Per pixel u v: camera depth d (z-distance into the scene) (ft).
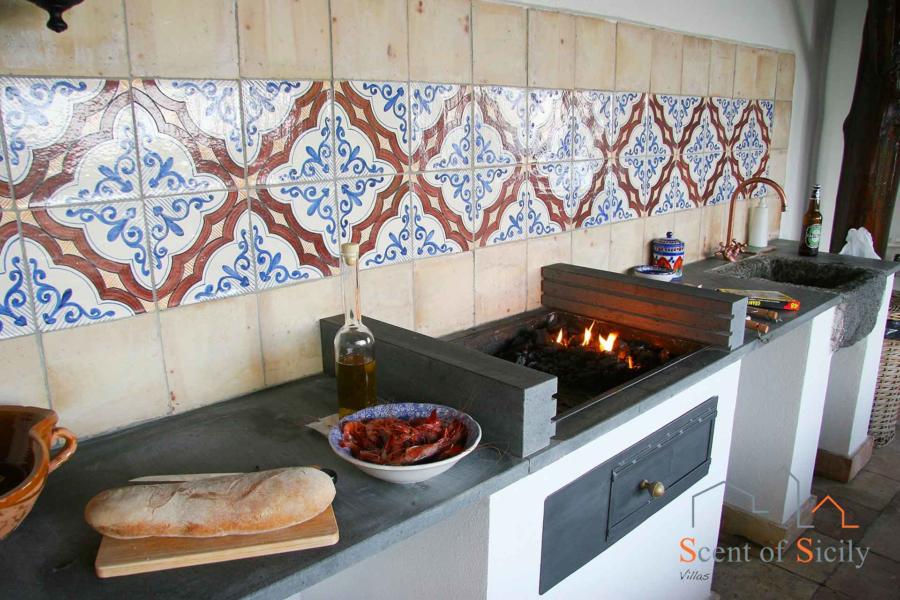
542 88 6.18
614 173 7.22
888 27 9.42
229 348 4.53
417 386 4.34
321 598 5.27
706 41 8.08
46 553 2.99
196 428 4.18
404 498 3.41
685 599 6.43
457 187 5.67
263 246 4.55
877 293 8.04
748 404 7.69
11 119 3.46
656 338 5.91
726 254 8.99
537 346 5.98
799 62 10.22
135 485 3.48
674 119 7.88
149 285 4.09
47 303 3.73
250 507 3.00
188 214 4.17
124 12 3.71
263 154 4.42
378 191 5.10
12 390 3.68
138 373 4.14
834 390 8.98
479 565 4.01
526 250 6.44
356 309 4.20
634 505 5.10
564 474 4.31
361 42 4.77
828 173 11.41
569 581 4.70
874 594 7.03
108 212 3.85
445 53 5.32
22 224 3.58
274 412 4.41
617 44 6.85
